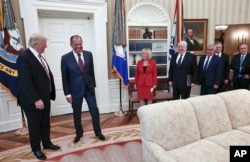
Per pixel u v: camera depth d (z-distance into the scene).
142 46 4.17
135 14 4.09
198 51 4.42
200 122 1.91
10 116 3.28
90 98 2.73
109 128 3.26
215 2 4.30
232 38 4.41
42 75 2.22
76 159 2.33
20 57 2.09
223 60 3.46
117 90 4.19
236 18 4.36
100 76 3.98
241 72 3.60
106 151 2.50
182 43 3.21
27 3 3.19
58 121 3.65
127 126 3.34
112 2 3.91
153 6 4.08
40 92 2.21
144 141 1.75
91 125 3.42
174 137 1.72
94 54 4.01
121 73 3.82
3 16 2.87
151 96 3.42
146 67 3.38
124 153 2.44
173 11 4.24
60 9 3.43
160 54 4.30
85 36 4.02
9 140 2.91
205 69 3.46
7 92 3.04
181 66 3.20
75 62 2.57
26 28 3.24
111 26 3.97
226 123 2.02
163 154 1.51
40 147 2.41
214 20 4.37
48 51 3.75
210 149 1.66
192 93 4.54
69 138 2.90
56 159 2.33
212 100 2.04
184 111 1.83
